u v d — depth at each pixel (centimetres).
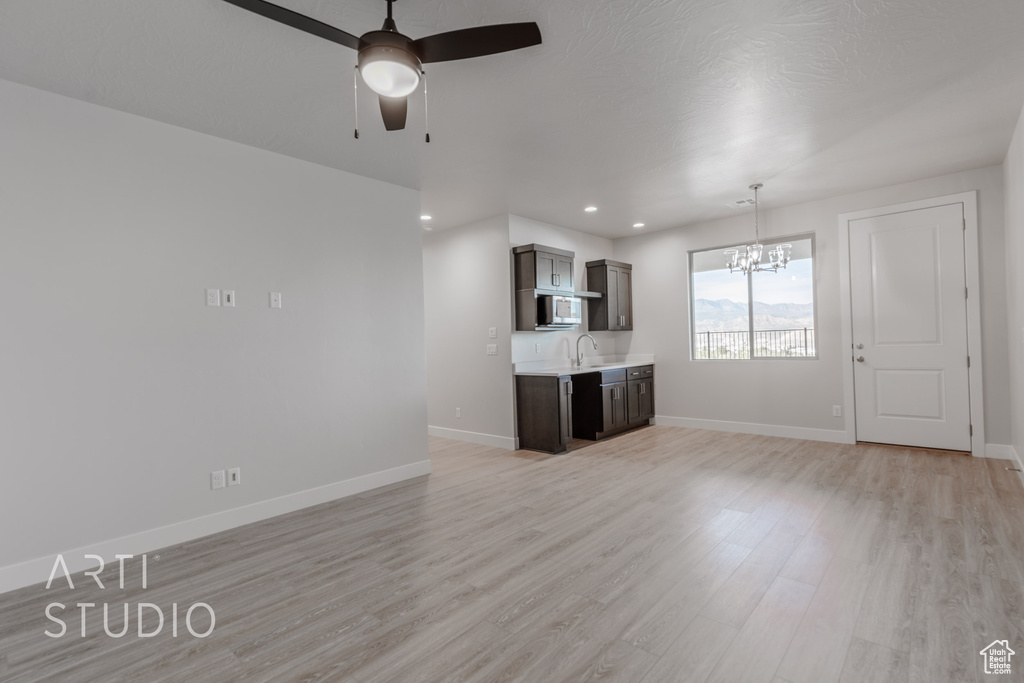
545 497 361
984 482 359
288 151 350
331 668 177
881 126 332
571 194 466
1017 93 288
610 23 217
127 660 185
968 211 432
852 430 498
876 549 258
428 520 322
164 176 300
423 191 447
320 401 369
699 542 274
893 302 473
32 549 250
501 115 303
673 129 329
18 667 182
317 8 204
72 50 225
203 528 307
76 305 267
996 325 425
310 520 329
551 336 589
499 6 205
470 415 567
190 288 308
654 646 184
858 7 209
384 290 415
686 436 562
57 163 263
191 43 222
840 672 167
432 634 196
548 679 168
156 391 293
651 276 650
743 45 235
